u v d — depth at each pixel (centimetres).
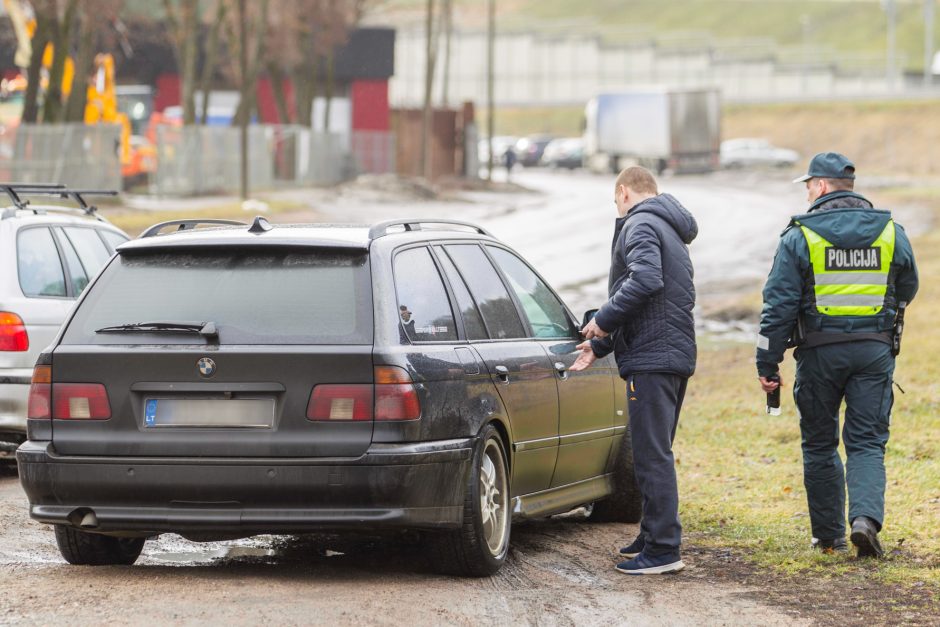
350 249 2259
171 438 2189
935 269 8656
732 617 2155
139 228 11412
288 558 2519
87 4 14162
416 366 2206
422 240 2436
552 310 2852
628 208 2586
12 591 2152
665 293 2506
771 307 2558
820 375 2558
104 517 2216
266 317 2216
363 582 2281
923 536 2728
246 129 15225
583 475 2858
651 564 2488
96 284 2316
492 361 2428
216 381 2184
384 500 2161
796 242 2552
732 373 5403
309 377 2172
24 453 2245
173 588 2183
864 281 2527
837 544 2636
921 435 3903
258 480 2159
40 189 3691
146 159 16575
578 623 2100
